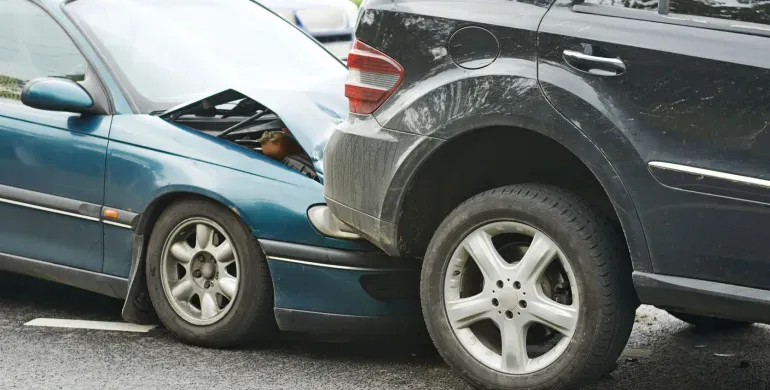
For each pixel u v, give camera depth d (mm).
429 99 4555
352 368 5289
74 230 5902
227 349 5570
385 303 5203
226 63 6383
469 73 4465
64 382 5000
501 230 4508
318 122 5652
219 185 5410
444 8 4578
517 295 4453
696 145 4055
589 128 4203
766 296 3977
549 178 4777
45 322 6070
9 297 6664
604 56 4207
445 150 4609
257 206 5324
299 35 7000
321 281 5230
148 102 5914
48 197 5945
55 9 6230
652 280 4156
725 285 4055
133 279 5715
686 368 5445
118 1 6469
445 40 4543
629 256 4375
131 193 5672
